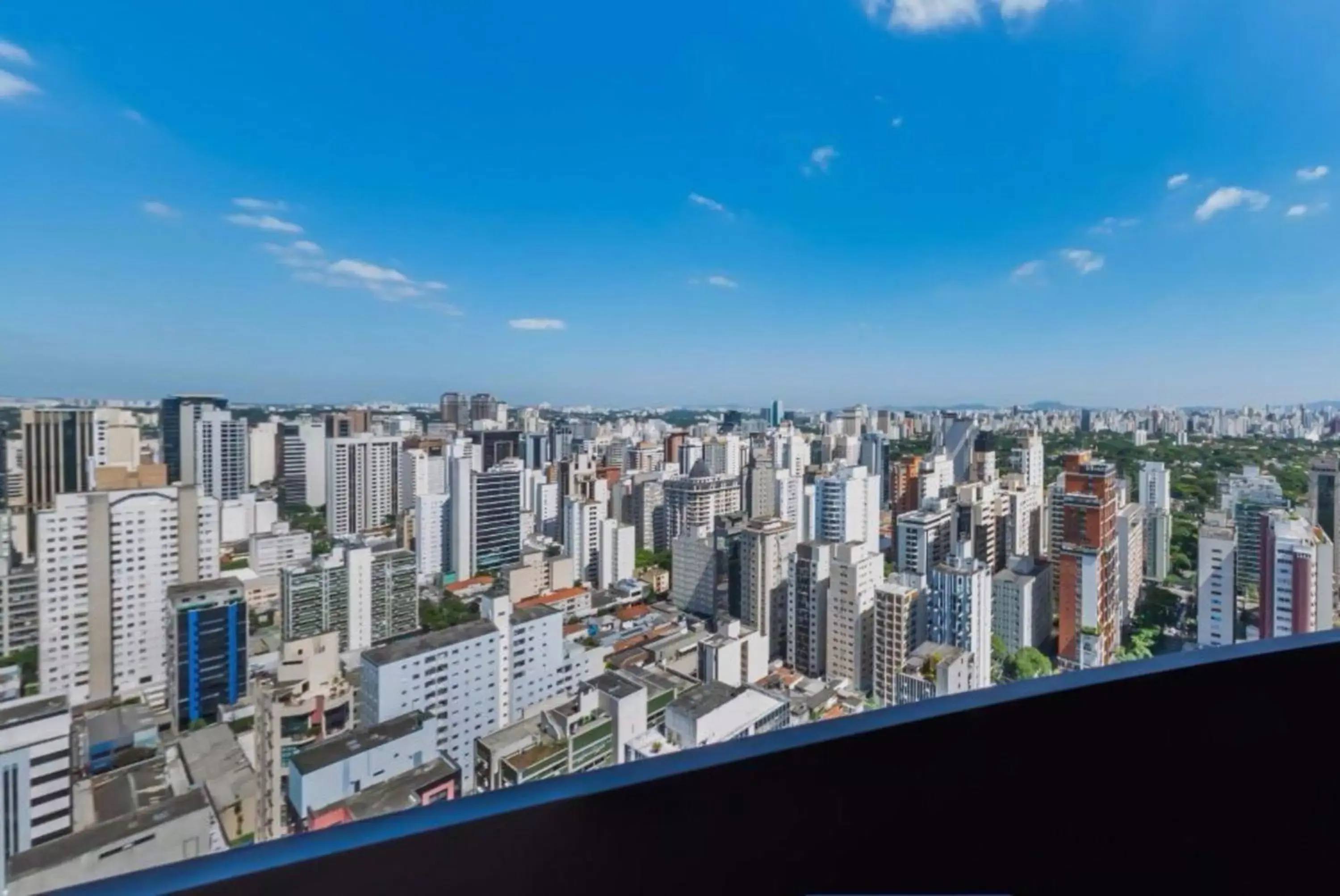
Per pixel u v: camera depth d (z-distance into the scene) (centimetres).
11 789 12888
